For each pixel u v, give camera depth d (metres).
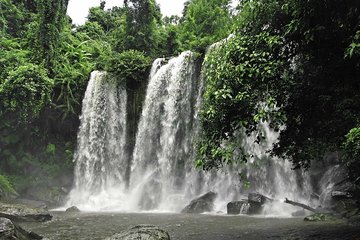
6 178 20.61
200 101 20.56
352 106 7.05
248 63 7.57
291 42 7.75
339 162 16.17
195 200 17.98
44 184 22.30
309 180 17.41
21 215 12.40
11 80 20.86
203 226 11.17
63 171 23.78
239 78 7.62
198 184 20.25
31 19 29.80
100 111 24.84
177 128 21.73
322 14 6.73
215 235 9.35
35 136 23.39
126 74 24.72
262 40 7.68
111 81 24.98
